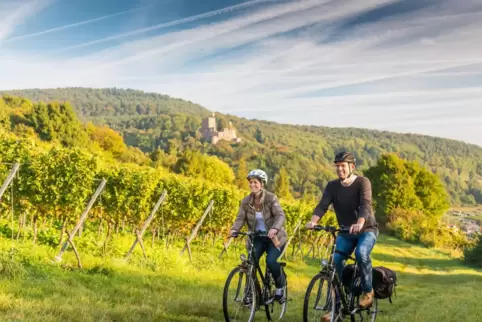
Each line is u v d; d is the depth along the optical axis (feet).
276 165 652.07
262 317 25.99
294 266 74.69
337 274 22.84
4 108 252.62
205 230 76.95
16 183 45.75
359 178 23.32
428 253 152.87
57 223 56.95
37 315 20.40
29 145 50.52
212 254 68.23
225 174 298.35
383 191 233.96
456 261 141.28
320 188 619.67
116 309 23.71
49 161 44.86
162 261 48.34
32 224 50.44
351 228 22.18
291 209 92.79
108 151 270.05
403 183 233.14
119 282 34.71
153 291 33.86
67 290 28.12
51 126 237.86
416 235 183.52
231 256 71.36
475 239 142.00
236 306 23.03
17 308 21.04
